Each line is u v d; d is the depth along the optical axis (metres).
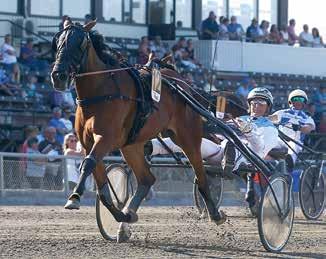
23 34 28.41
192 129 12.49
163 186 19.27
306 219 16.02
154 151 13.30
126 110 11.32
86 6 30.47
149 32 32.03
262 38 32.19
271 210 11.18
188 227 13.67
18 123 24.62
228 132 11.88
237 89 28.48
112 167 12.06
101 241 11.57
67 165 19.00
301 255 10.91
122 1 31.34
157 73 11.77
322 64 33.25
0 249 10.54
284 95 31.28
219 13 34.00
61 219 14.47
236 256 10.60
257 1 35.22
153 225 13.84
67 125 22.83
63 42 10.99
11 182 18.41
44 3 29.31
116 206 11.94
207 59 30.47
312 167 15.95
